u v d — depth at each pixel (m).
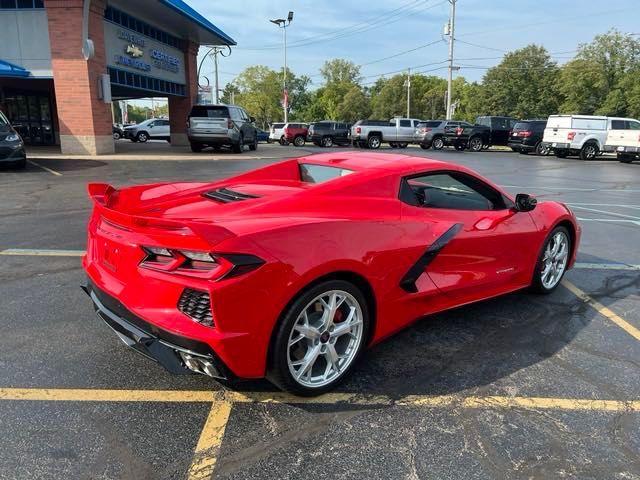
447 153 27.31
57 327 3.82
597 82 57.56
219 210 3.12
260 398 2.96
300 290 2.71
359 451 2.50
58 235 6.59
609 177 16.12
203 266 2.51
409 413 2.83
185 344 2.52
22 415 2.72
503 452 2.51
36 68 17.00
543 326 4.07
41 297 4.40
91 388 3.01
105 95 17.31
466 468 2.38
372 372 3.28
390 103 106.56
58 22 16.16
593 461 2.45
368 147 31.62
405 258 3.23
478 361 3.46
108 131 18.05
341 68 108.88
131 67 19.94
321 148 30.66
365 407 2.88
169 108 26.19
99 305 3.01
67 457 2.40
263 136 46.81
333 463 2.40
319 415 2.79
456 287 3.67
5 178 11.87
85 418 2.71
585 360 3.50
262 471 2.34
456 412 2.85
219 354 2.51
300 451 2.49
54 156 16.78
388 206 3.31
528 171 17.70
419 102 104.50
